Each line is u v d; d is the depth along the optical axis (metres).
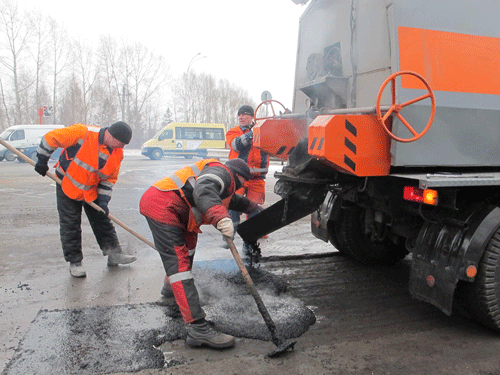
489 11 2.95
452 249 2.62
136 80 52.50
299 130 3.91
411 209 2.94
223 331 2.76
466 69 2.87
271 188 10.74
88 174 3.58
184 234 3.05
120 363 2.35
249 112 4.79
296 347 2.58
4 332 2.69
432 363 2.40
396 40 2.71
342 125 2.58
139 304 3.17
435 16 2.80
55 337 2.62
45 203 7.79
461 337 2.74
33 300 3.22
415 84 2.73
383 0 2.85
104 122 49.34
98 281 3.66
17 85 46.59
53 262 4.18
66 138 3.50
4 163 19.03
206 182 2.60
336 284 3.75
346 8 3.34
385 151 2.71
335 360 2.43
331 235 4.35
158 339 2.64
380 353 2.51
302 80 4.09
